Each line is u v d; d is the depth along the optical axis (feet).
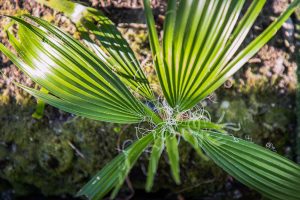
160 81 2.83
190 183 3.82
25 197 4.10
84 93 2.91
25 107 3.78
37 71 2.95
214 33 2.65
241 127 3.67
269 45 3.78
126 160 2.60
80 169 3.83
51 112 3.76
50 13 3.84
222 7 2.58
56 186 3.96
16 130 3.79
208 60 2.73
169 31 2.58
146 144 2.76
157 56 2.75
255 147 2.90
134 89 3.05
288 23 3.85
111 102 2.92
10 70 3.81
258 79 3.72
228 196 3.86
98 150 3.74
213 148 2.87
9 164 3.89
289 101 3.72
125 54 3.08
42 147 3.78
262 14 3.85
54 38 2.99
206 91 2.83
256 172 2.89
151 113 2.96
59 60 2.94
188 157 3.70
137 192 3.97
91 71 2.94
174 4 2.52
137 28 3.80
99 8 3.85
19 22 2.95
